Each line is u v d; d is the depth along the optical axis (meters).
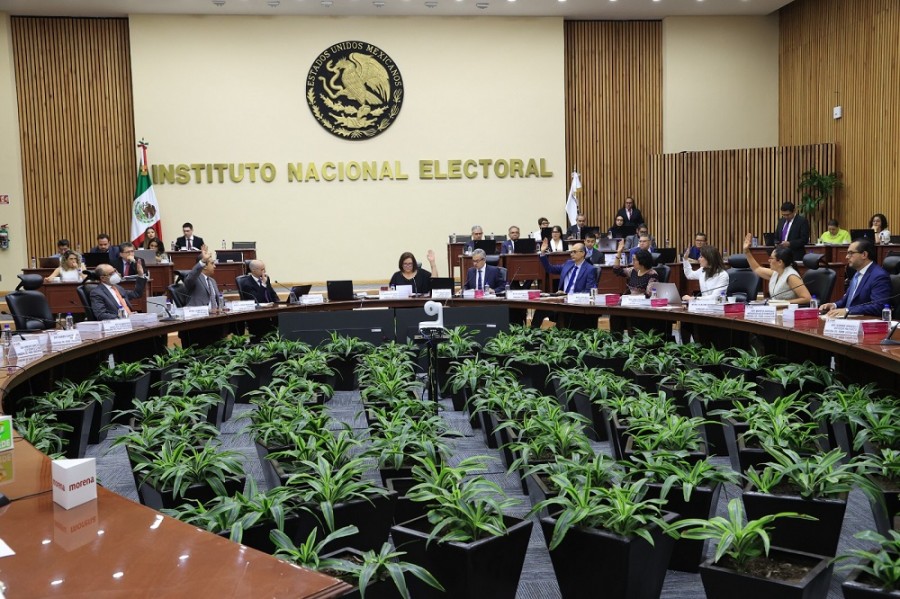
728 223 15.73
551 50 15.95
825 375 5.30
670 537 2.92
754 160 15.55
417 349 7.59
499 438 4.84
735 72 16.45
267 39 15.29
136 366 6.36
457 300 9.33
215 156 15.28
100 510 2.33
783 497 3.21
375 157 15.70
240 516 2.98
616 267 11.05
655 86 16.53
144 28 15.00
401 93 15.64
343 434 4.02
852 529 3.83
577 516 2.84
